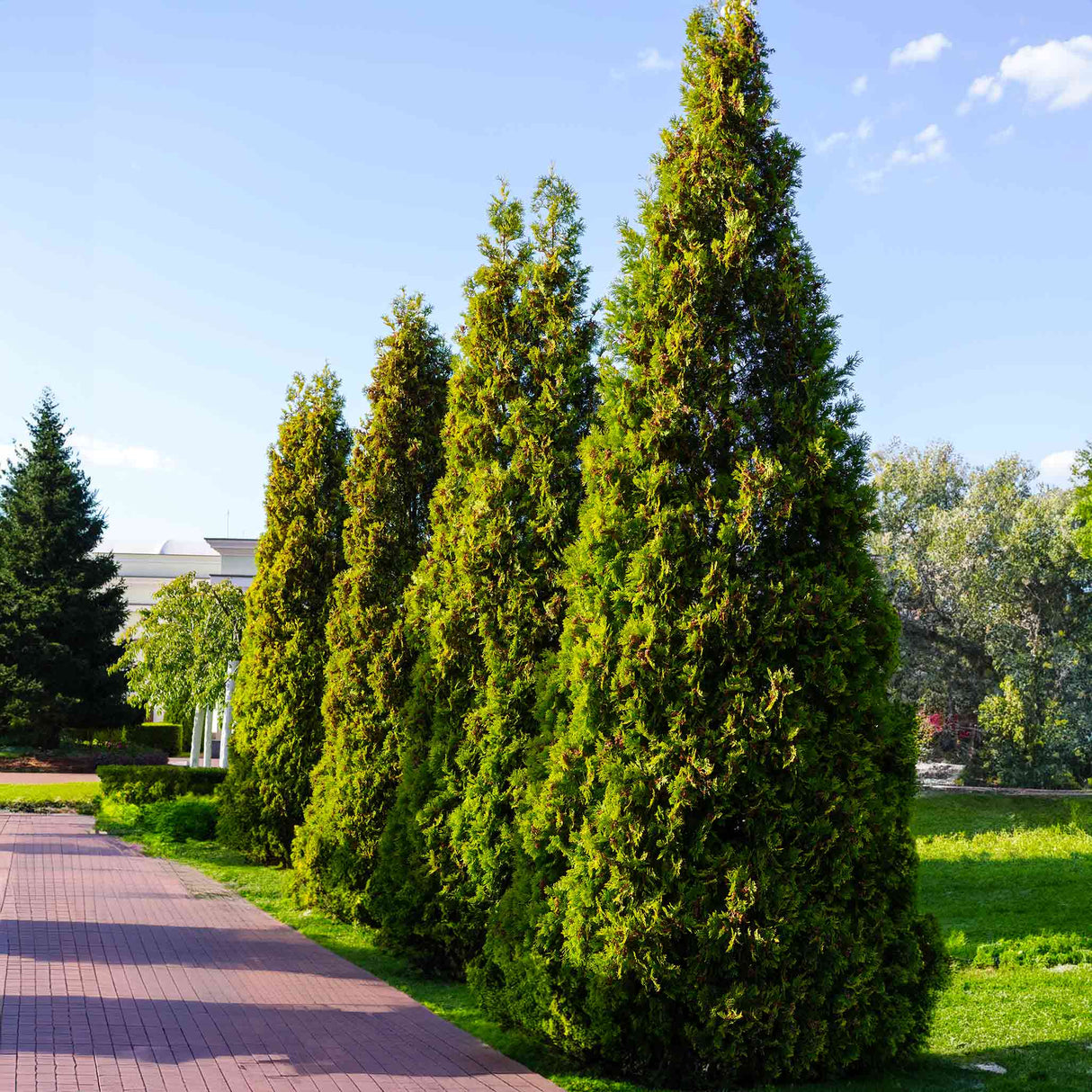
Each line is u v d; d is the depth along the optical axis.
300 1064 5.73
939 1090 5.53
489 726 7.98
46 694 30.94
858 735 5.96
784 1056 5.58
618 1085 5.74
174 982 7.54
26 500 32.62
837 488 6.26
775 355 6.44
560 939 6.05
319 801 11.33
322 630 14.22
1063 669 26.78
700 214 6.64
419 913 8.39
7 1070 5.20
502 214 9.29
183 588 25.25
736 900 5.56
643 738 5.95
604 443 6.62
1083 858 13.62
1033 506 27.92
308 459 14.65
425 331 11.78
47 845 15.82
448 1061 6.02
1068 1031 6.74
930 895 12.07
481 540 8.27
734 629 5.87
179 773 21.56
